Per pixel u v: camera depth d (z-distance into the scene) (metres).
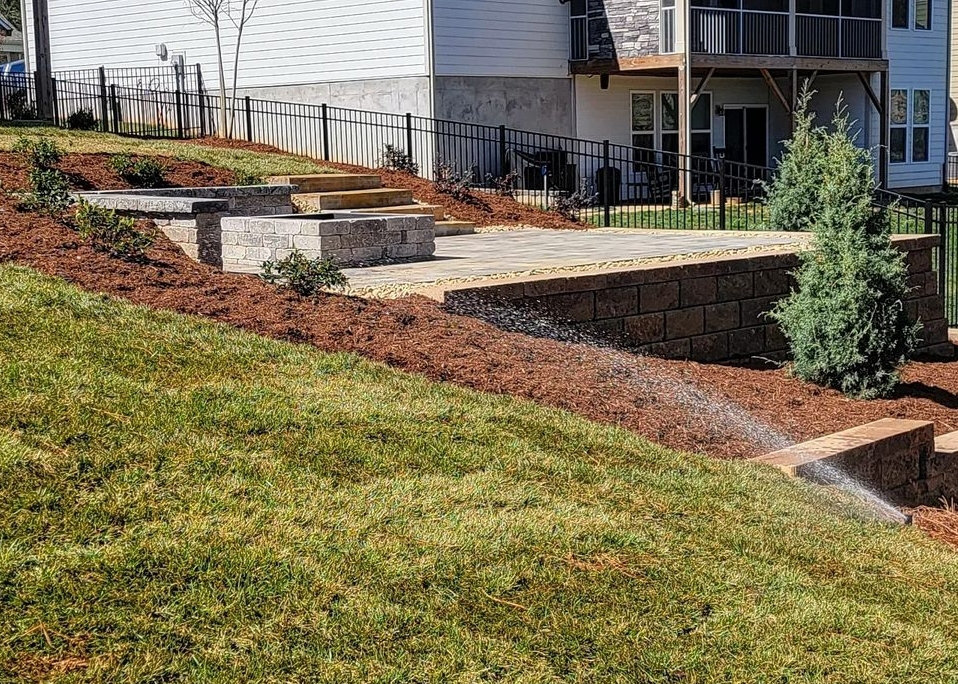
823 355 9.53
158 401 5.31
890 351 9.59
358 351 7.00
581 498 5.18
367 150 22.12
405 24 21.23
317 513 4.50
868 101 28.16
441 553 4.35
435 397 6.22
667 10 22.30
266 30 23.31
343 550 4.24
